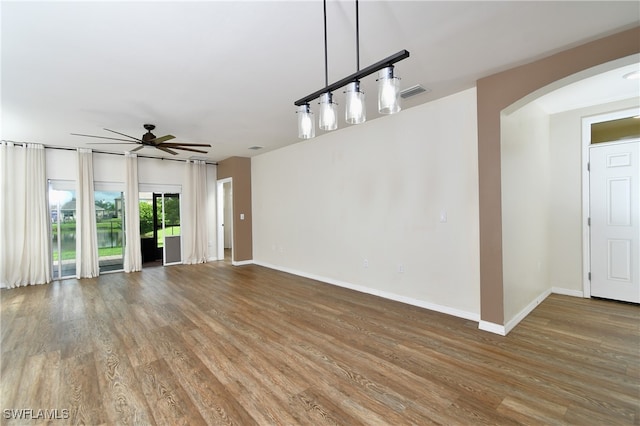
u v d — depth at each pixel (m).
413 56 2.59
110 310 3.93
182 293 4.70
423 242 3.83
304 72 2.84
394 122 4.12
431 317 3.52
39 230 5.43
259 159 7.02
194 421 1.87
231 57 2.53
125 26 2.06
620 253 3.96
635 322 3.30
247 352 2.75
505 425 1.80
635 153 3.83
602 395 2.06
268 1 1.83
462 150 3.42
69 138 5.08
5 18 1.93
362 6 1.89
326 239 5.29
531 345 2.79
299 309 3.89
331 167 5.13
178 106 3.68
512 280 3.21
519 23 2.12
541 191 4.09
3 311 3.92
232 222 7.16
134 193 6.49
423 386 2.20
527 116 3.67
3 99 3.35
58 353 2.76
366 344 2.87
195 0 1.80
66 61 2.54
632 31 2.21
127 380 2.32
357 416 1.90
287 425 1.83
